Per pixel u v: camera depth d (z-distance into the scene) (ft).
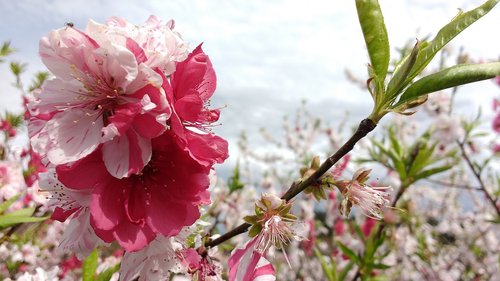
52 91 0.32
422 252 1.38
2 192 0.73
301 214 1.49
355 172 0.41
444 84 0.32
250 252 0.39
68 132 0.31
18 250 0.85
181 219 0.33
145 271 0.36
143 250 0.35
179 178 0.33
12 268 0.82
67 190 0.33
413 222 1.31
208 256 0.43
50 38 0.31
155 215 0.32
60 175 0.30
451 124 1.16
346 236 1.45
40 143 0.31
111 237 0.31
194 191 0.33
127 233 0.31
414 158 0.95
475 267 1.49
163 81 0.31
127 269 0.35
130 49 0.31
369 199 0.40
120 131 0.29
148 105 0.29
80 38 0.31
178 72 0.34
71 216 0.36
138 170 0.30
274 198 0.39
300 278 1.61
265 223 0.38
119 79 0.31
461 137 1.17
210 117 0.36
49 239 0.95
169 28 0.35
